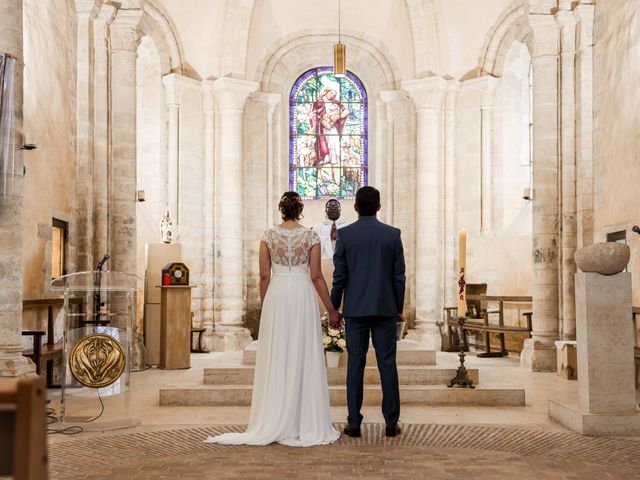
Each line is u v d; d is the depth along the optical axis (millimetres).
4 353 7082
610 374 6559
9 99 7309
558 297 12133
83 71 11633
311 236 6414
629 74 10398
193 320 15719
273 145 17953
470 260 16078
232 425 6980
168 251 12938
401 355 9203
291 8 17266
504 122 16188
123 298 11602
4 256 7180
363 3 17172
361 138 18406
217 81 15922
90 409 7121
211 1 15891
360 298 6281
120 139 12070
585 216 11891
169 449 5863
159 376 11102
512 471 5109
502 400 8266
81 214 11555
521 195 16234
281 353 6219
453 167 16391
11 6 7387
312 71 18469
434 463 5340
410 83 16234
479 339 15523
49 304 9602
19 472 1822
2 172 7207
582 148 11945
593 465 5316
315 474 4988
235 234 16000
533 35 12445
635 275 10062
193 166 15945
